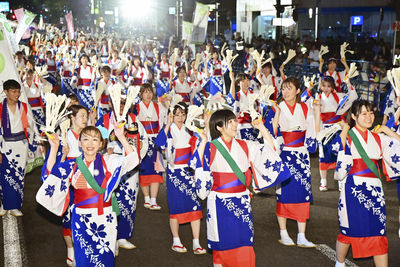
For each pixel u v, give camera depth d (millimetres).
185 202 5121
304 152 5348
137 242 5473
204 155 4008
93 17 66125
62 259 5008
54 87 16203
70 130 4793
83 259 3785
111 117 5359
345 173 4328
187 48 20906
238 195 4047
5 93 5973
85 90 12141
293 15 20328
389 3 18531
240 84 7312
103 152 5039
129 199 5195
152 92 6430
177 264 4867
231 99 7340
